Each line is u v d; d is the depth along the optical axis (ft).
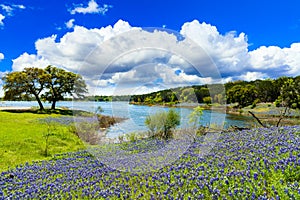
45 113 160.86
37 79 184.85
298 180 19.83
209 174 23.68
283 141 34.55
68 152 51.72
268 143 34.24
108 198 21.15
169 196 19.81
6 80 182.09
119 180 26.40
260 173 21.75
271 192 18.37
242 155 29.04
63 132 75.25
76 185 25.77
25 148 57.57
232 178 21.48
